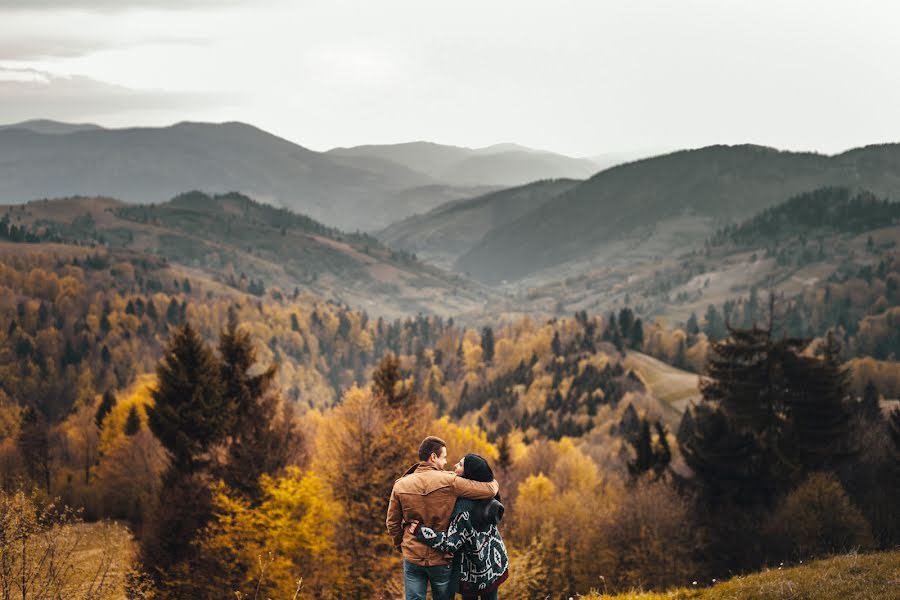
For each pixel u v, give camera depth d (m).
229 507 25.03
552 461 80.81
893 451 43.66
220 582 24.03
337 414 34.44
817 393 40.97
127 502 56.88
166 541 26.39
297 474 26.53
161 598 23.42
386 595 25.20
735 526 41.78
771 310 43.34
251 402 36.75
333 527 29.42
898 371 166.75
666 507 43.78
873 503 41.28
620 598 11.16
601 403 166.62
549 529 46.38
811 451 40.44
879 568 10.87
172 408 33.62
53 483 65.62
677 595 10.82
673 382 183.00
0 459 64.31
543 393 179.00
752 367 42.25
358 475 31.06
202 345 34.66
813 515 36.22
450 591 6.34
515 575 24.97
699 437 45.47
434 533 6.18
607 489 62.97
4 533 8.53
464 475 6.54
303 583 24.89
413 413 36.84
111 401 83.00
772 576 11.71
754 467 43.00
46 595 8.44
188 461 34.09
